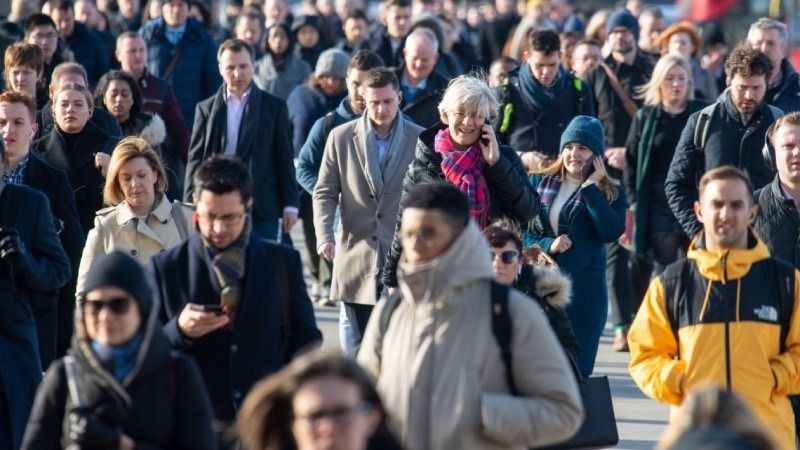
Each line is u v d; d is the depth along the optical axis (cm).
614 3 7462
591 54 3189
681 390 1573
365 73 2572
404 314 1322
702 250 1584
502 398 1296
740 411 1087
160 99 2952
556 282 1695
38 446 1295
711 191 1570
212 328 1459
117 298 1276
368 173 2278
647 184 2733
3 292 1788
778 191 2023
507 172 1934
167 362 1298
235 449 1417
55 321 2006
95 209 2333
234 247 1495
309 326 1509
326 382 1061
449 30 4138
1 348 1780
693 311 1574
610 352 2847
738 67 2373
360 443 1070
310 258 3250
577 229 2230
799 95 2708
